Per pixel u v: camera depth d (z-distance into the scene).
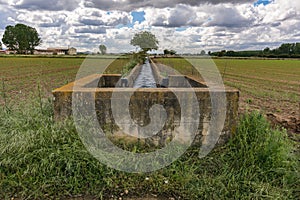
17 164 3.49
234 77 23.16
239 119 4.52
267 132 4.07
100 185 3.30
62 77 19.22
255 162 3.62
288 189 3.22
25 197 3.10
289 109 8.44
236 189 3.20
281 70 33.94
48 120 4.16
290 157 3.79
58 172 3.38
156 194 3.21
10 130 4.03
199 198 3.13
